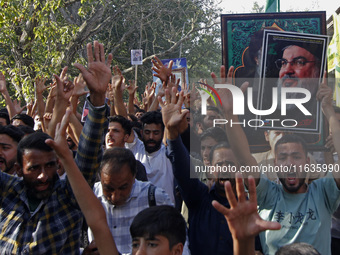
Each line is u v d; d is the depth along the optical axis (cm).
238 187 192
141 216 226
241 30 309
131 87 558
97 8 1525
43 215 252
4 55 1391
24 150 252
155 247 219
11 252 249
